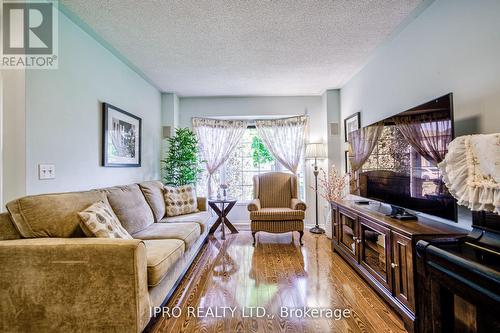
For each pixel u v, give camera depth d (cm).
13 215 157
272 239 390
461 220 184
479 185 128
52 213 165
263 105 474
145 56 303
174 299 212
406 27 247
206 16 224
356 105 365
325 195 444
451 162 143
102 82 274
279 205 428
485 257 112
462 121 184
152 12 217
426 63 221
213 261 297
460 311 119
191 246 267
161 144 445
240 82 397
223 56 305
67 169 222
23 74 185
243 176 502
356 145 307
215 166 480
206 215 350
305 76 375
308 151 426
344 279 248
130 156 332
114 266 145
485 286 98
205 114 478
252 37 262
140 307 148
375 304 204
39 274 145
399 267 182
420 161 195
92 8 211
